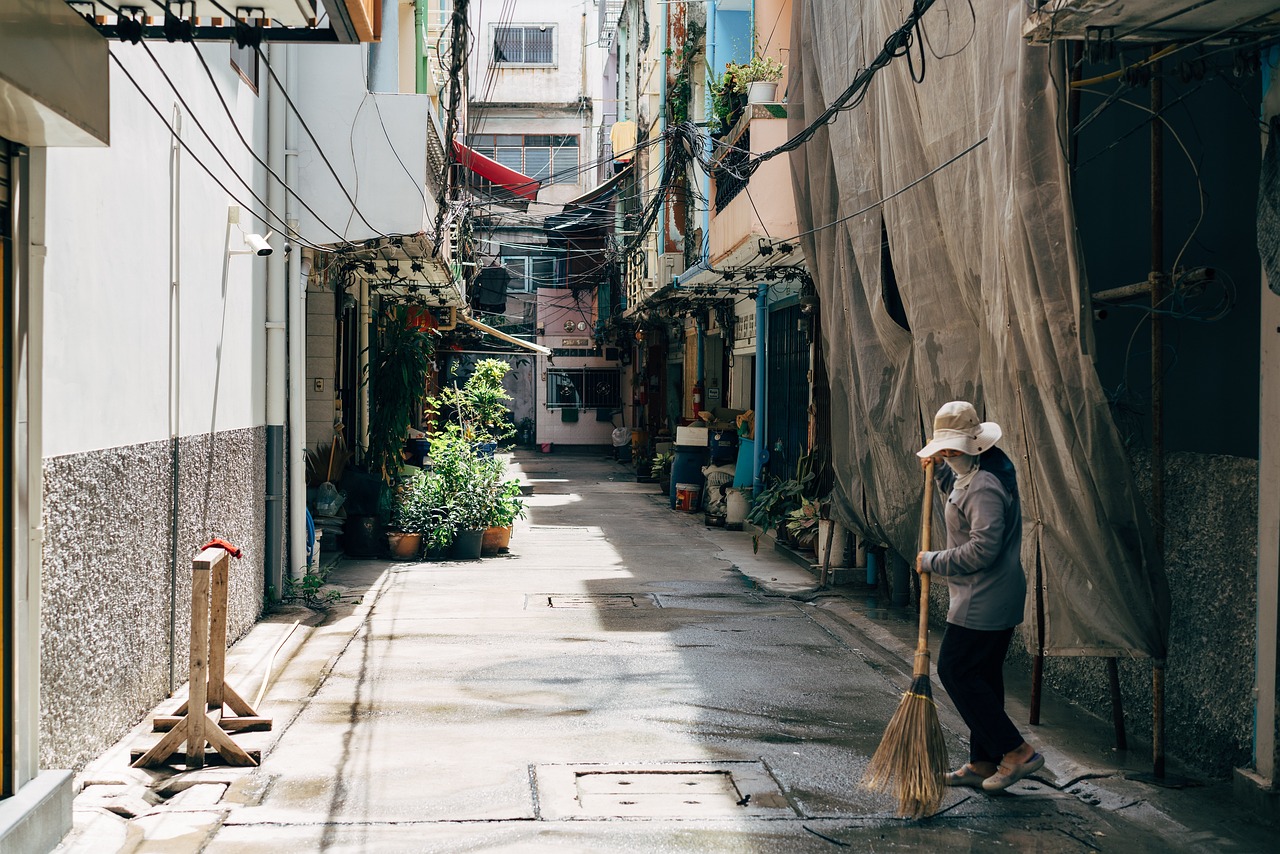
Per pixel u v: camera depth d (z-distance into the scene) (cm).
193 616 529
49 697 455
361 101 959
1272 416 475
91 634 502
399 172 960
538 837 453
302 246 968
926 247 704
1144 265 610
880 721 634
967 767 516
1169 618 536
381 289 1622
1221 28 457
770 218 1134
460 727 610
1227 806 491
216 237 736
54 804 421
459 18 1220
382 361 1336
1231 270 528
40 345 425
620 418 3591
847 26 831
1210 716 536
